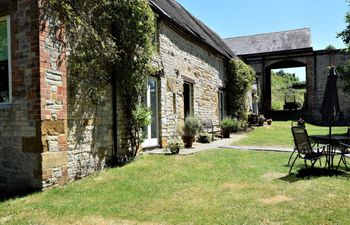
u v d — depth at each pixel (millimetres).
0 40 6102
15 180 5773
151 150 9633
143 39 8172
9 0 5852
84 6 6699
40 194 5312
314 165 7441
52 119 5766
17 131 5758
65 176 6043
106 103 7527
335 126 19953
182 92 11812
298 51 24891
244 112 19062
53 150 5758
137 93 8391
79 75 6598
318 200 4715
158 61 9961
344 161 7148
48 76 5715
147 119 8562
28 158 5625
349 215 4062
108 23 7531
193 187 5629
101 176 6547
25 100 5664
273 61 26359
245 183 5844
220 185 5742
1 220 4184
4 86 6031
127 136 8258
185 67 12172
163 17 10062
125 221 4066
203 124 12523
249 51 27156
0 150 5961
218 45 17812
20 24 5734
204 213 4273
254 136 14508
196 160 8023
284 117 25828
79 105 6605
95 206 4672
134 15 7922
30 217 4262
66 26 6195
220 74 16922
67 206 4676
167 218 4125
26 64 5660
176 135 11148
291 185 5633
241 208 4441
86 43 6730
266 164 7555
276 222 3877
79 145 6562
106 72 7484
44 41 5660
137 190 5500
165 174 6613
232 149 9961
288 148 10125
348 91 15562
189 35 12328
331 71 7512
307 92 24984
